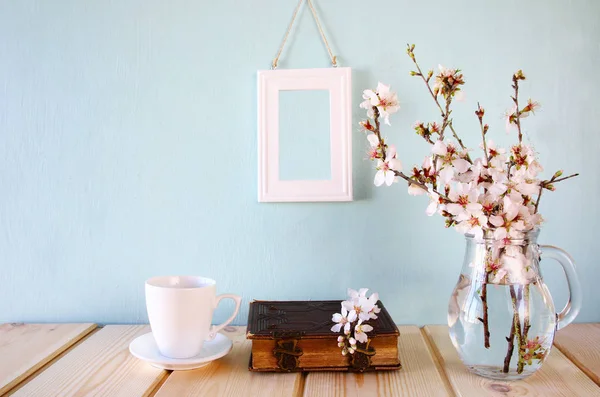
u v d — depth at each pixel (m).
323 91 1.04
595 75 1.03
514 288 0.75
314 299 1.06
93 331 1.04
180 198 1.06
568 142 1.04
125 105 1.06
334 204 1.06
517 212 0.73
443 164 0.76
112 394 0.72
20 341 0.95
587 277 1.04
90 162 1.07
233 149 1.06
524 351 0.75
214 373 0.80
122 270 1.07
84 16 1.07
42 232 1.07
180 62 1.06
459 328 0.79
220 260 1.06
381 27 1.05
